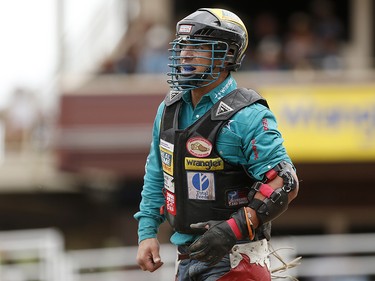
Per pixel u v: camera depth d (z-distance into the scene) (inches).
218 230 676.1
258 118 687.1
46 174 2171.5
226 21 699.4
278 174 681.0
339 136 1907.0
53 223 2229.3
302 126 1907.0
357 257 1756.9
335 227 2080.5
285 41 2049.7
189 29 698.2
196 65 695.1
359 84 1915.6
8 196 2219.5
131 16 2084.2
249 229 677.9
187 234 718.5
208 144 695.1
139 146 1953.7
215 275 711.1
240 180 703.1
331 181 2044.8
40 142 2055.9
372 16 2146.9
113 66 1972.2
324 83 1919.3
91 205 2197.3
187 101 712.4
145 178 757.3
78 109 1952.5
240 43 704.4
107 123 1951.3
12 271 1520.7
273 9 2226.9
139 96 1946.4
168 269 1611.7
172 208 720.3
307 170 1937.7
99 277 1585.9
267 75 1927.9
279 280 1347.2
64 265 1457.9
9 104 2206.0
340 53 2091.5
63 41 2070.6
